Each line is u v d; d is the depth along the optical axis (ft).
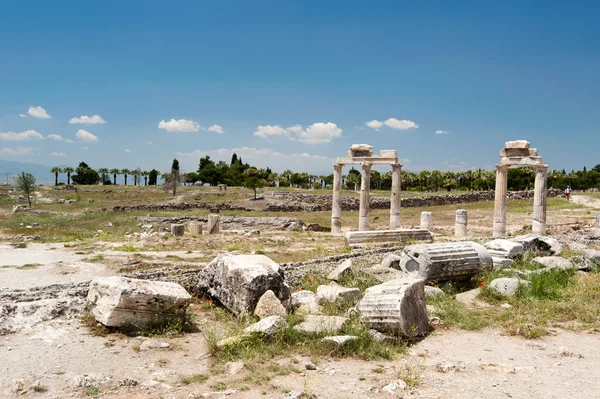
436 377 25.48
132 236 89.20
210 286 42.73
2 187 304.71
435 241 81.76
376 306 33.68
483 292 46.65
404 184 347.36
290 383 24.32
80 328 33.40
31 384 23.93
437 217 147.84
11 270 53.01
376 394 22.88
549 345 31.63
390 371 26.45
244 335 29.91
